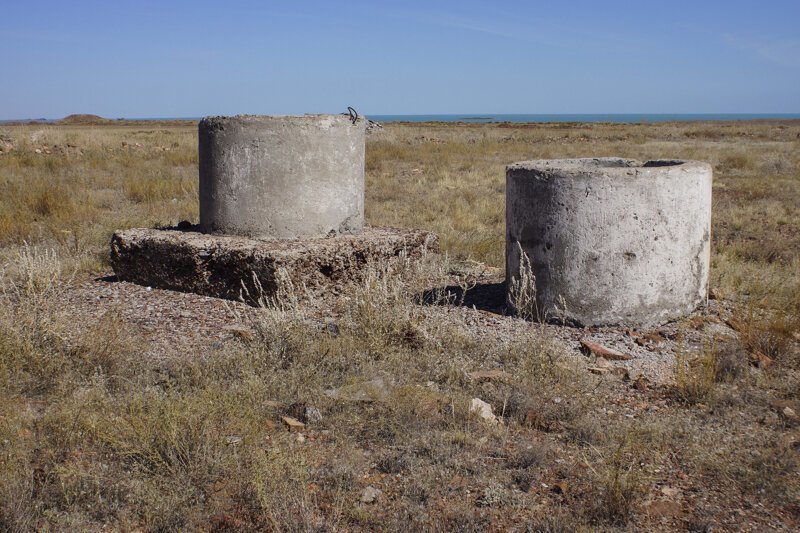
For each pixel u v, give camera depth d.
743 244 9.53
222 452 3.49
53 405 3.97
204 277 6.60
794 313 6.06
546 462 3.59
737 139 34.53
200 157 7.23
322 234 7.03
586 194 5.45
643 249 5.51
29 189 12.80
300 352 4.77
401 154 22.34
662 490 3.34
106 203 12.56
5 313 4.85
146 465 3.41
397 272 7.05
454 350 4.98
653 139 34.97
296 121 6.80
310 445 3.71
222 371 4.52
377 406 4.12
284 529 2.97
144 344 5.15
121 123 86.44
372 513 3.10
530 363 4.70
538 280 5.75
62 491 3.12
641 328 5.60
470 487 3.35
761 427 4.04
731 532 3.03
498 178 16.80
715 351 4.93
